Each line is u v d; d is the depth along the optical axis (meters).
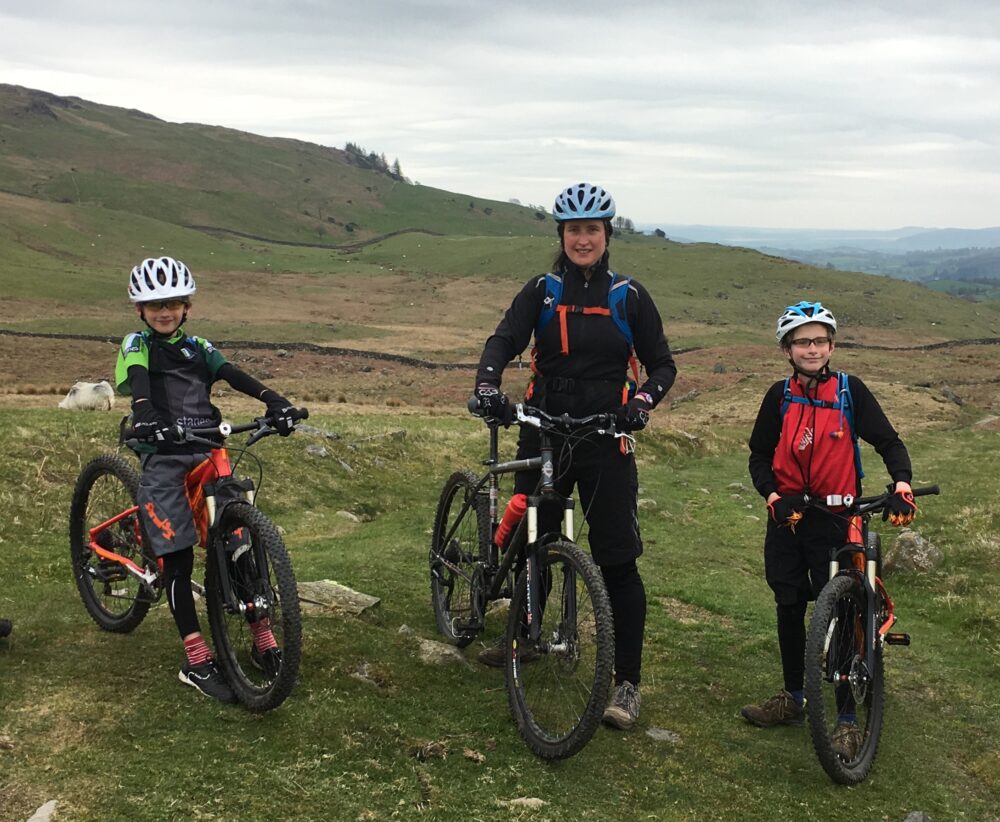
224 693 4.41
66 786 3.53
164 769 3.72
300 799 3.66
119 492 5.72
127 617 5.13
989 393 42.34
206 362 4.70
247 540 4.57
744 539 11.17
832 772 4.43
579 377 4.78
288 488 11.44
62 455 10.31
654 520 11.54
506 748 4.38
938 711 5.89
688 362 67.94
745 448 20.28
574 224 4.72
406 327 103.25
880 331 119.12
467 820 3.70
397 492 12.64
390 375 67.25
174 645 5.06
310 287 134.25
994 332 126.88
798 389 5.00
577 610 4.39
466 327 105.94
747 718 5.18
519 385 45.88
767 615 7.53
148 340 4.59
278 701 4.20
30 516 8.44
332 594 6.20
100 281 113.81
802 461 4.93
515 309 4.86
